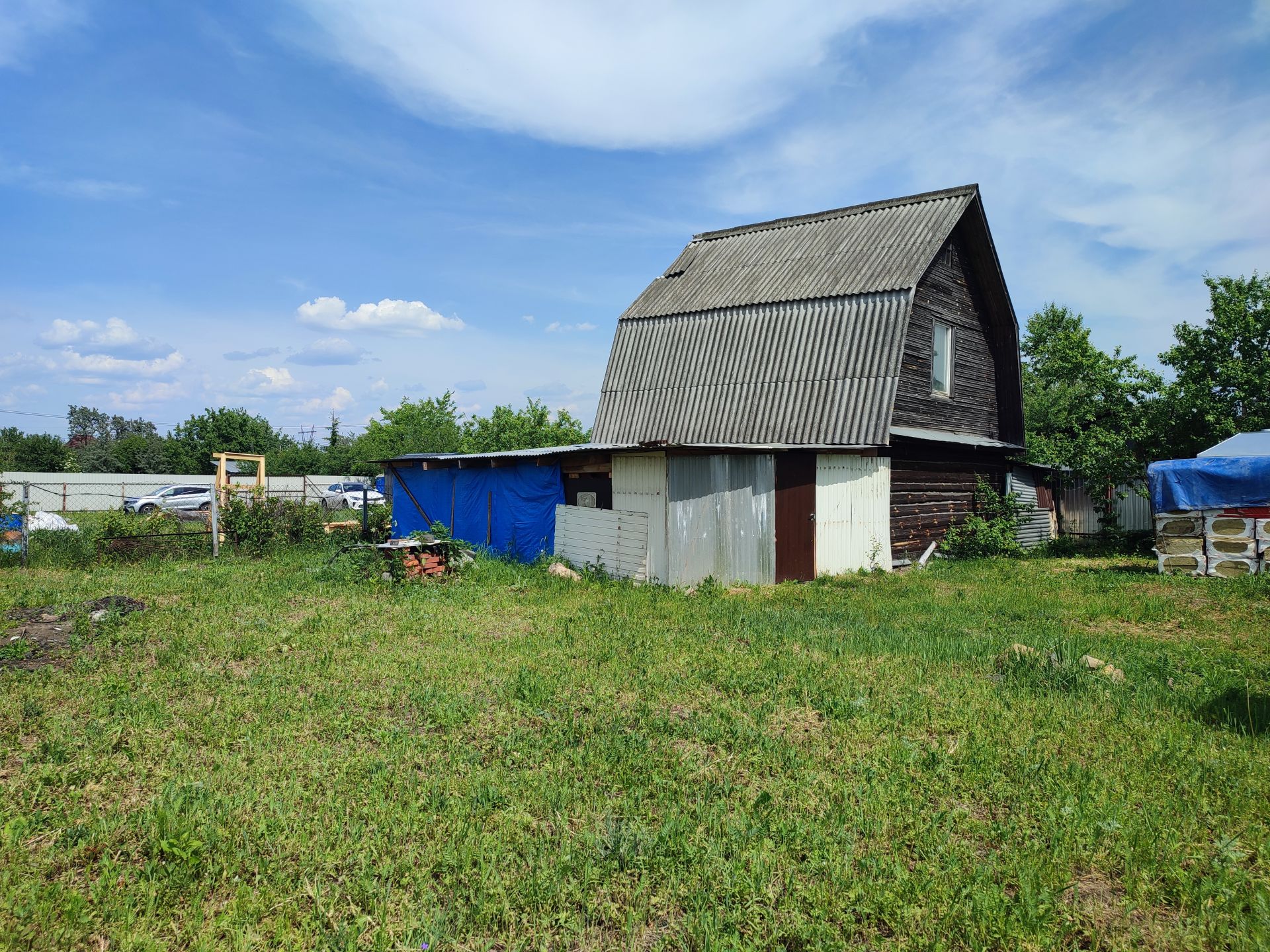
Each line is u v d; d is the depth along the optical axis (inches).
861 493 609.0
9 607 402.3
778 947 129.0
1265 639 358.0
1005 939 131.3
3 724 229.3
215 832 161.2
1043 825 168.2
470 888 143.6
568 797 180.9
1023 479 855.7
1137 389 777.6
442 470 727.7
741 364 730.2
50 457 2193.7
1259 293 719.1
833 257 764.0
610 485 577.6
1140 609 421.4
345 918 135.9
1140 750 211.5
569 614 412.5
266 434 2292.1
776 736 221.1
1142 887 145.7
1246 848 161.9
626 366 815.1
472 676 287.0
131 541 625.9
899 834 165.9
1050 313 1513.3
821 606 443.2
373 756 205.8
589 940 133.3
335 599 458.3
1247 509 536.1
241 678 281.7
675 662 305.0
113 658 309.9
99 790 185.8
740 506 545.0
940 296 745.6
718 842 159.6
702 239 950.4
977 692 264.1
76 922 133.6
